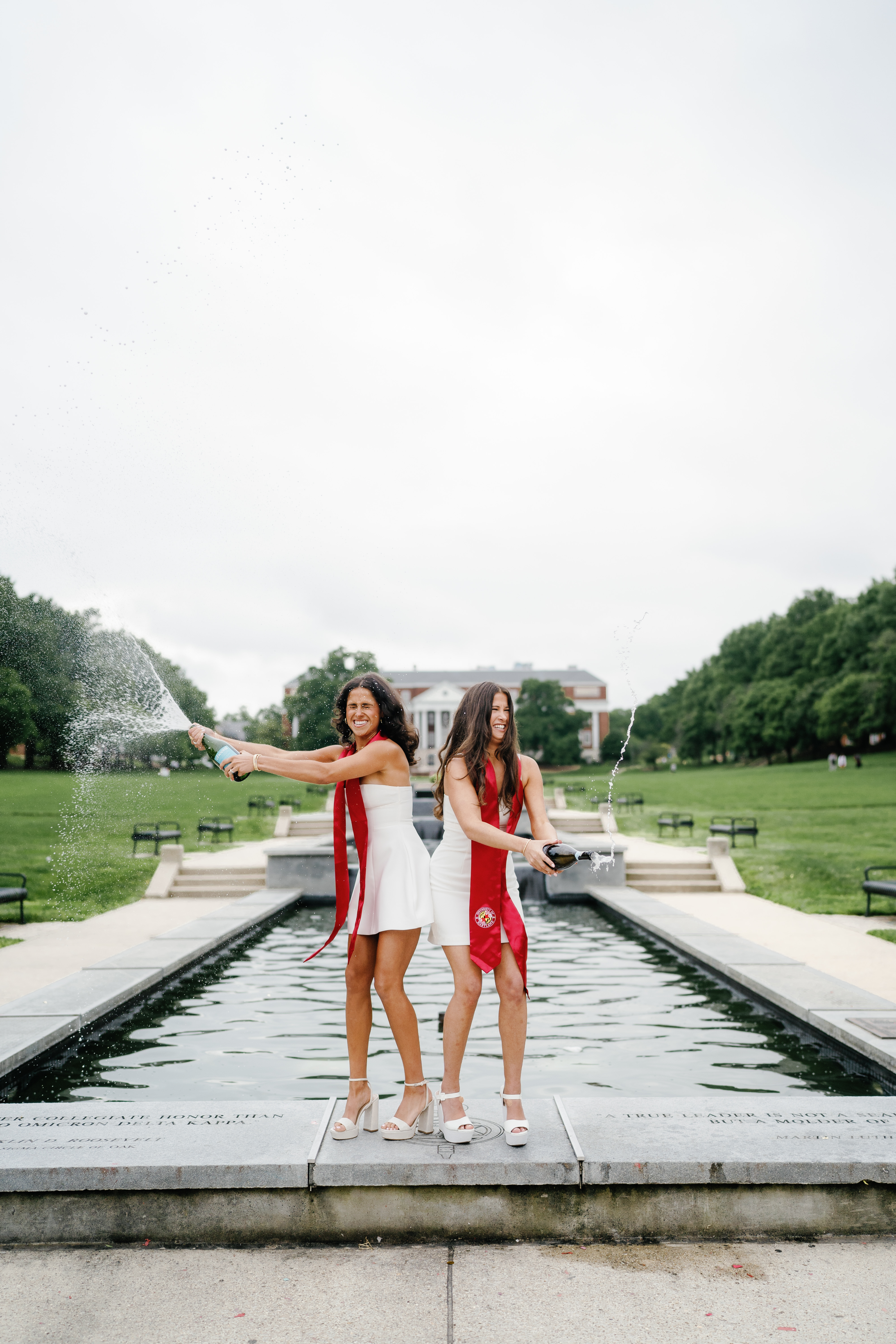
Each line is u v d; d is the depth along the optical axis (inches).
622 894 538.9
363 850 142.7
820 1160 126.2
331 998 307.0
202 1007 294.8
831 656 2751.0
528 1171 125.6
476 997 137.2
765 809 1344.7
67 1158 128.1
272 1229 125.4
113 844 813.2
